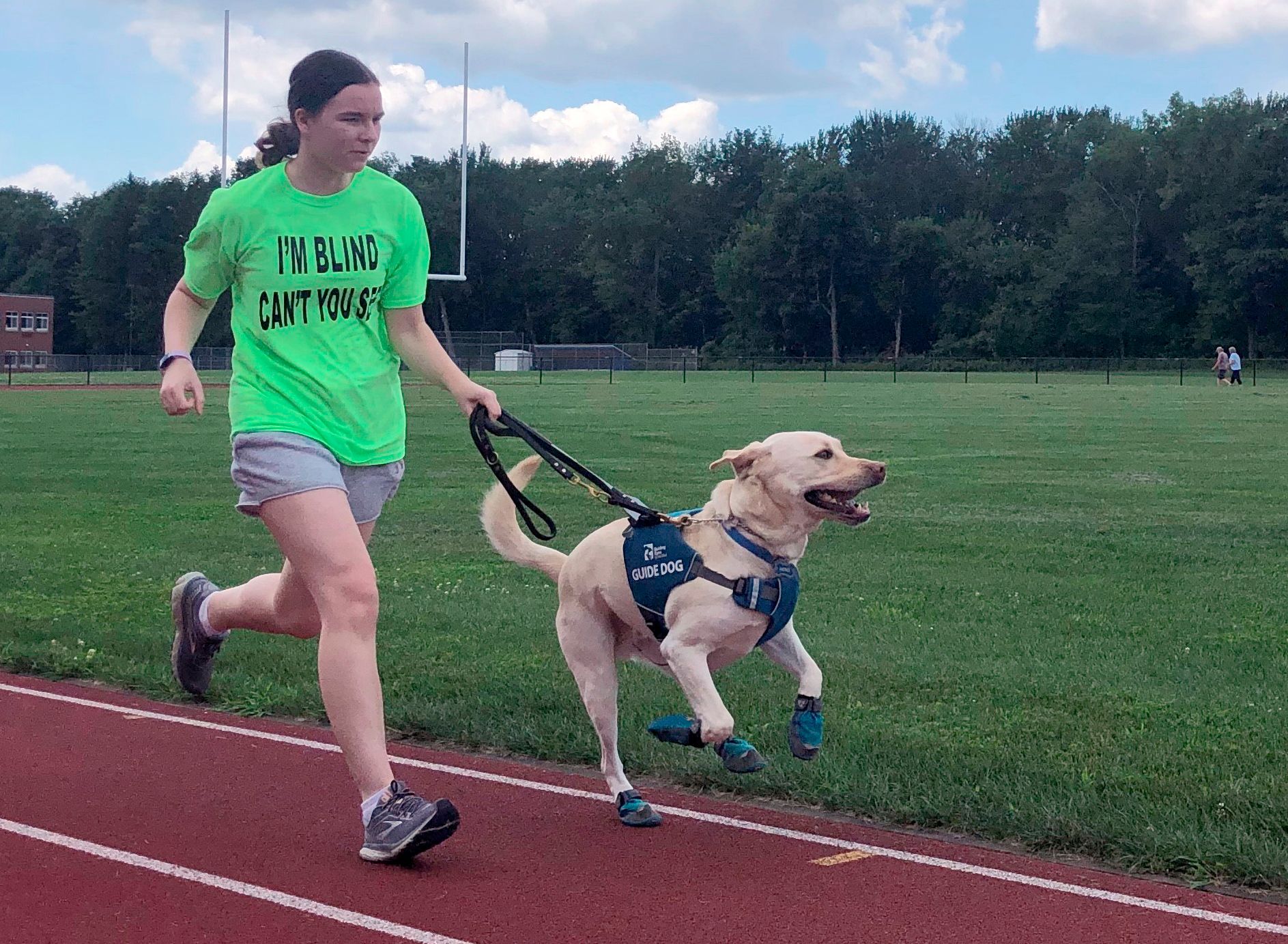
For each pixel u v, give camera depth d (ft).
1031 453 80.89
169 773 19.58
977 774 19.24
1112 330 312.71
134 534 46.78
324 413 16.38
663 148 394.93
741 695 24.00
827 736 21.38
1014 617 31.73
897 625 30.76
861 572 38.34
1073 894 15.10
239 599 19.83
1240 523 49.80
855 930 13.94
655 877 15.49
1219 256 292.81
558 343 398.21
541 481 64.34
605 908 14.47
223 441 90.58
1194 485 63.36
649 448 83.35
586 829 17.39
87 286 376.48
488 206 393.91
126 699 24.32
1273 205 285.43
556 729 21.59
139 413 123.65
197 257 16.47
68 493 59.98
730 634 16.57
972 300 335.67
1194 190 301.63
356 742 15.66
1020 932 13.97
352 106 15.99
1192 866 15.76
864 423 107.96
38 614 31.86
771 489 16.47
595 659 17.78
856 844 16.80
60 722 22.50
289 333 16.39
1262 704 23.50
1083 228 314.55
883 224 360.28
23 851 15.97
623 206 381.81
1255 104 307.37
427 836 15.17
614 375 256.11
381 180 17.17
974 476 66.85
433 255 388.16
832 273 340.18
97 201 402.93
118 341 376.07
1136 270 313.12
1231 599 34.19
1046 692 24.36
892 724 22.17
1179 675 25.81
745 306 354.74
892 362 292.40
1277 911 14.66
